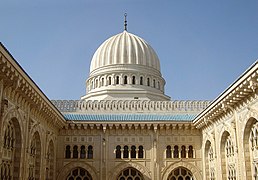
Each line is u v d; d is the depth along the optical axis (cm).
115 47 5484
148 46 5722
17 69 2180
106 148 3881
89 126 3881
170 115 4066
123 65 5312
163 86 5666
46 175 3516
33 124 2880
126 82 5244
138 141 3928
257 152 2506
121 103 4181
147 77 5366
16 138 2553
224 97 2792
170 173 3862
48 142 3412
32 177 2998
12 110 2353
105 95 5031
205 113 3388
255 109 2417
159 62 5784
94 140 3916
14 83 2236
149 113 4141
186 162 3862
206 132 3684
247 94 2505
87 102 4162
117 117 3984
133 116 4012
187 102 4209
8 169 2428
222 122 3144
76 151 3897
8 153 2422
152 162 3859
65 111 4109
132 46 5488
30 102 2703
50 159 3694
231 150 3034
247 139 2656
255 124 2533
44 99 2897
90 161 3853
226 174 3166
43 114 3122
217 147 3284
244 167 2627
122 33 5825
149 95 5100
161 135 3950
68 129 3922
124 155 3912
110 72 5281
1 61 1925
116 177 3828
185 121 3881
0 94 2081
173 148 3909
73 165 3831
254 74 2209
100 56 5562
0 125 2097
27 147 2705
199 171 3834
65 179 3816
